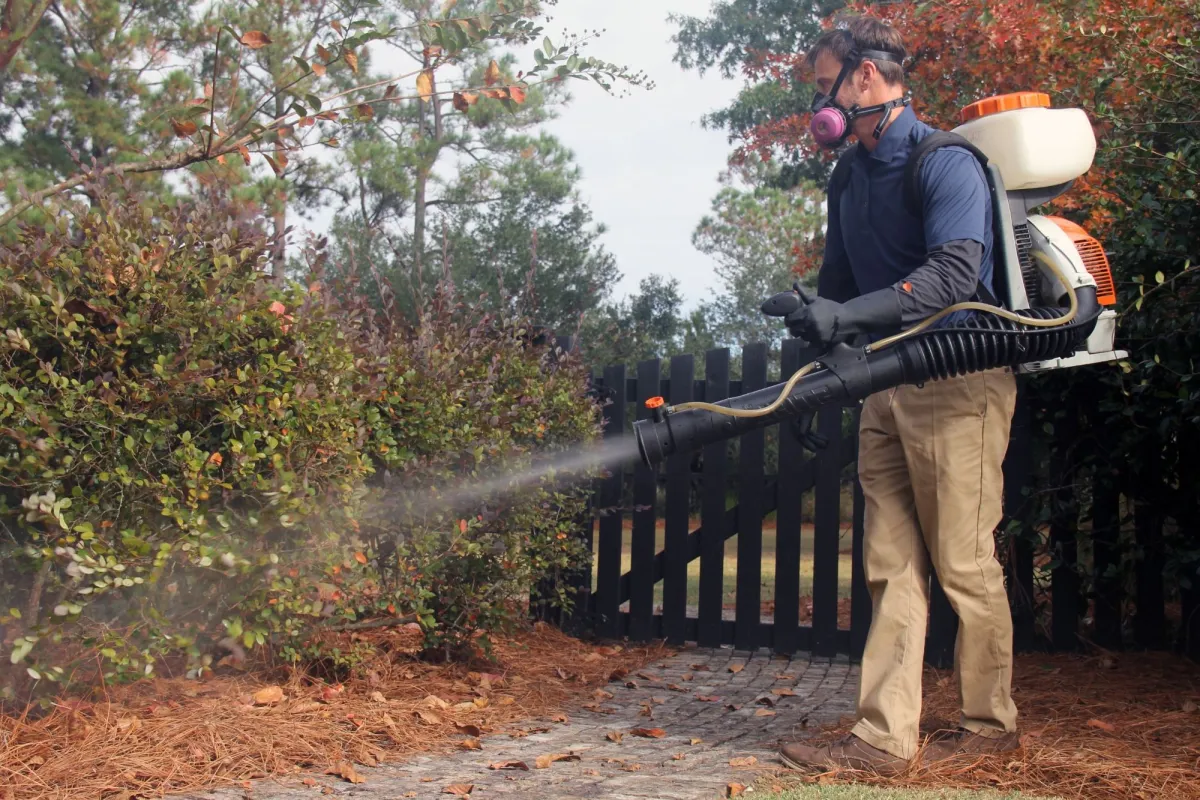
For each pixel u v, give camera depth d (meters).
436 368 4.90
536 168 23.56
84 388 3.39
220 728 3.53
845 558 11.69
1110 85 6.04
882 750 3.31
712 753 3.62
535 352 5.81
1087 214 6.24
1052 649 5.55
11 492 3.52
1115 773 3.15
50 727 3.39
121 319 3.53
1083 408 5.43
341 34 3.96
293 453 3.80
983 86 9.01
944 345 3.17
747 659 5.91
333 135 4.18
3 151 15.28
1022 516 5.52
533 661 5.53
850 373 3.21
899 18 9.38
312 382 3.89
